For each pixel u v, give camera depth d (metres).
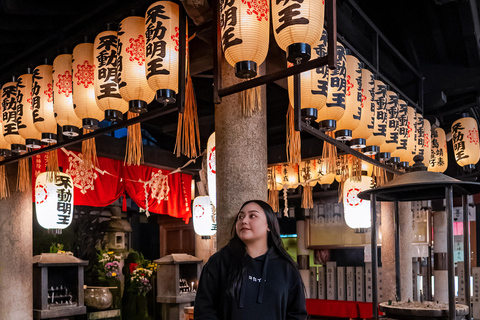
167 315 7.66
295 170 7.36
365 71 3.52
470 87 4.63
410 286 5.87
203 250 8.29
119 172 6.69
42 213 5.21
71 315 6.15
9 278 4.86
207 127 6.69
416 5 4.19
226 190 2.76
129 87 2.76
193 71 3.60
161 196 7.30
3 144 4.14
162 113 2.70
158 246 11.40
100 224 9.24
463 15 3.77
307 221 10.46
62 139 3.69
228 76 2.90
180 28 2.59
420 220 8.84
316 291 10.27
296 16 2.10
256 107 2.79
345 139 3.26
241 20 2.20
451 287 3.12
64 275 6.52
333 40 1.99
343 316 9.49
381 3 4.34
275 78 2.16
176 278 7.54
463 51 4.54
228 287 1.90
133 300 8.36
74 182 6.03
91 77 3.12
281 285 1.93
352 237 9.83
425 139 4.81
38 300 5.86
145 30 2.69
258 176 2.77
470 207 10.18
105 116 2.94
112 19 3.28
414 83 4.88
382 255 6.01
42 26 3.73
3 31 3.93
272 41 3.11
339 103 2.91
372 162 3.94
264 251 2.01
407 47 4.71
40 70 3.49
